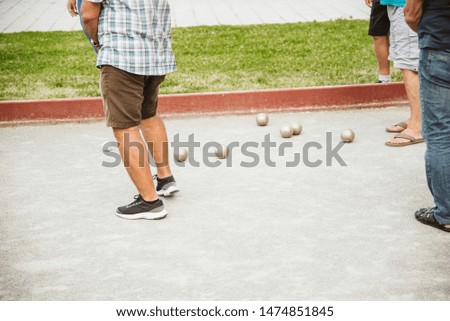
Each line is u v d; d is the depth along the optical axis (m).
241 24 27.23
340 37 24.38
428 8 9.41
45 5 31.59
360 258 9.23
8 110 16.27
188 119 16.53
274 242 9.78
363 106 17.19
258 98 16.75
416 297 8.23
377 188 11.85
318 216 10.69
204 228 10.33
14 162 13.67
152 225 10.49
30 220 10.77
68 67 20.84
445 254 9.33
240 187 12.04
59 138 15.24
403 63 14.05
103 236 10.12
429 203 11.14
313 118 16.38
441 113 9.62
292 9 30.38
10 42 24.20
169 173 11.59
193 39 24.50
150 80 10.80
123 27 10.09
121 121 10.30
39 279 8.84
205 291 8.46
